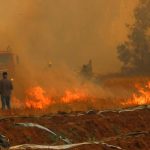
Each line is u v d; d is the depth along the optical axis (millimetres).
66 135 28641
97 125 31156
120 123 32781
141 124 33844
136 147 29016
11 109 40844
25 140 26719
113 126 31906
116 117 33719
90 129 30375
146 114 36344
